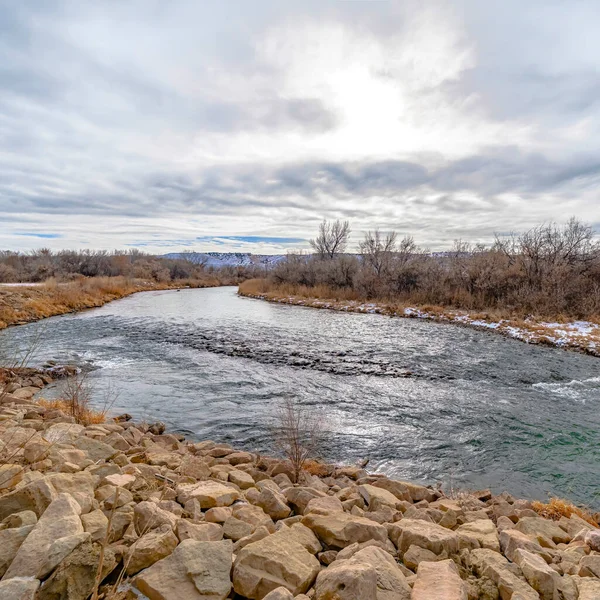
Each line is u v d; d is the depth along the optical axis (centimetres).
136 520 283
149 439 614
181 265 5934
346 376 1121
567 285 2128
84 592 204
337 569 224
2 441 405
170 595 212
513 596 226
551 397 978
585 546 335
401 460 654
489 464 646
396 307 2591
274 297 3372
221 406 861
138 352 1344
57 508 250
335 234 4634
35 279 3634
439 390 1018
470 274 2667
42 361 1166
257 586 227
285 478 487
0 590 182
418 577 244
